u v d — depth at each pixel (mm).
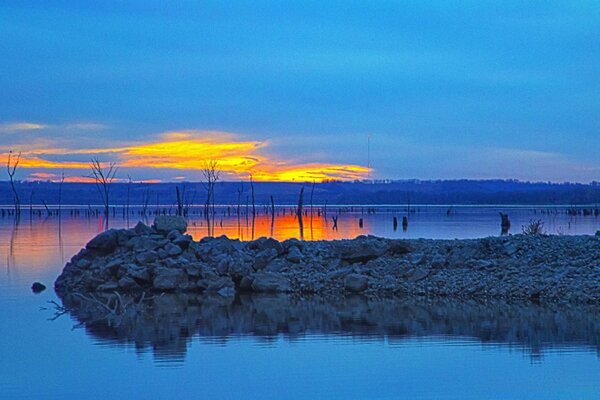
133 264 24891
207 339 16516
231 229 63094
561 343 15633
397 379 12984
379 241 26141
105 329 17828
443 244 26172
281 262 25625
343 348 15430
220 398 12055
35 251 38844
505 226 54406
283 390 12445
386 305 21141
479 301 21562
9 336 17016
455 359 14336
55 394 12375
